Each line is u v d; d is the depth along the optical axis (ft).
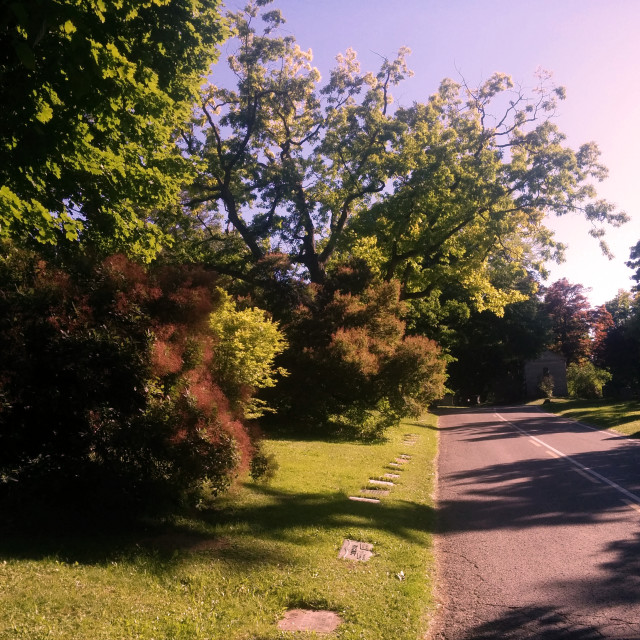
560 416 127.85
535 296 217.15
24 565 18.63
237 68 101.76
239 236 106.83
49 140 20.54
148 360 25.31
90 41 17.19
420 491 39.04
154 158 37.73
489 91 100.01
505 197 94.84
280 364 72.69
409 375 74.74
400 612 17.71
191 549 22.21
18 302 24.68
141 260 35.81
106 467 24.17
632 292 154.51
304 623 16.75
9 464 24.48
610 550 24.23
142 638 14.80
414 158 94.79
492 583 20.88
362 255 100.63
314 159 104.37
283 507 30.14
